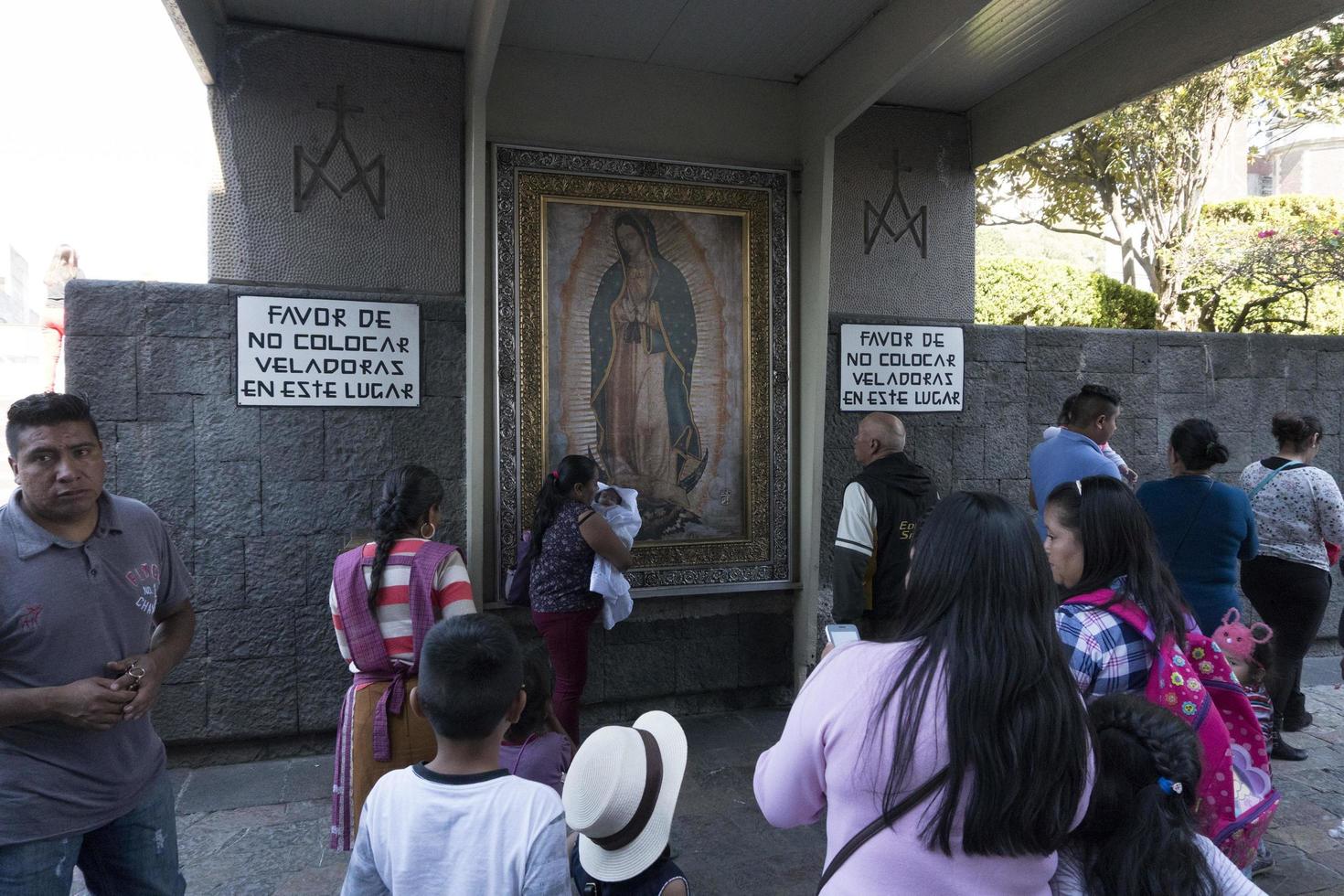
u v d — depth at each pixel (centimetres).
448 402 429
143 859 208
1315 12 349
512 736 226
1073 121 455
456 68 428
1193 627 222
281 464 407
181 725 397
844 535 363
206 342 397
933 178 518
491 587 436
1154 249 830
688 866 322
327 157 412
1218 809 194
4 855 184
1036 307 768
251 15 395
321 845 335
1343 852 334
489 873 147
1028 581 135
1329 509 423
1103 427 380
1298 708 458
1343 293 781
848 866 133
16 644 187
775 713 483
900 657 137
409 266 425
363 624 257
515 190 433
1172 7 402
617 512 406
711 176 466
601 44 438
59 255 576
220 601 401
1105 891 144
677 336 465
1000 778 124
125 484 390
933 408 514
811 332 472
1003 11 414
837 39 433
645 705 472
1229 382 581
